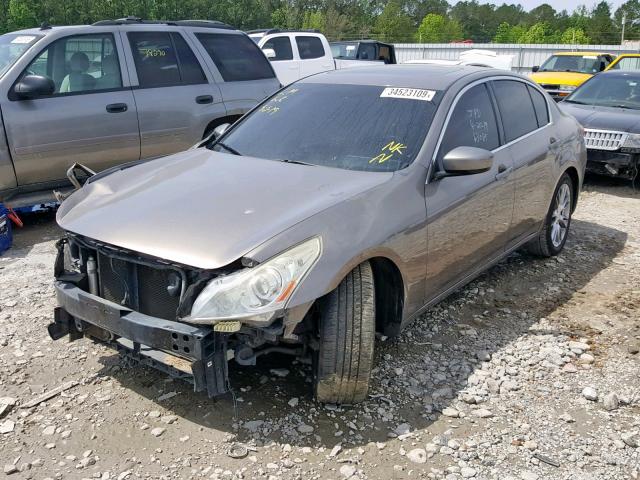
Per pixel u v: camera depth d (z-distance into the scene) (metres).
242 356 3.09
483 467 2.99
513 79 5.16
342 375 3.19
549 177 5.29
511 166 4.64
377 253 3.28
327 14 99.06
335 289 3.14
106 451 3.01
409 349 4.05
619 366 3.96
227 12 80.25
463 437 3.21
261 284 2.84
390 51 20.61
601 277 5.49
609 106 9.75
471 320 4.54
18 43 6.57
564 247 6.26
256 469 2.91
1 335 4.07
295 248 2.97
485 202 4.30
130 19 7.25
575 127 5.97
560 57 18.69
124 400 3.40
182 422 3.23
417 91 4.27
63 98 6.41
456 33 114.06
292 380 3.60
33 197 6.33
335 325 3.13
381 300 3.66
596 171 9.02
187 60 7.41
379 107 4.21
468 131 4.29
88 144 6.56
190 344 2.88
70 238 3.42
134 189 3.65
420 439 3.17
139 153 7.01
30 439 3.09
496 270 5.55
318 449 3.06
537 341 4.24
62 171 6.46
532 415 3.42
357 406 3.40
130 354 3.26
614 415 3.45
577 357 4.06
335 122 4.20
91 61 6.72
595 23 112.06
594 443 3.20
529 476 2.94
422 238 3.65
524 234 5.15
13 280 5.04
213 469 2.91
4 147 6.00
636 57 17.22
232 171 3.79
